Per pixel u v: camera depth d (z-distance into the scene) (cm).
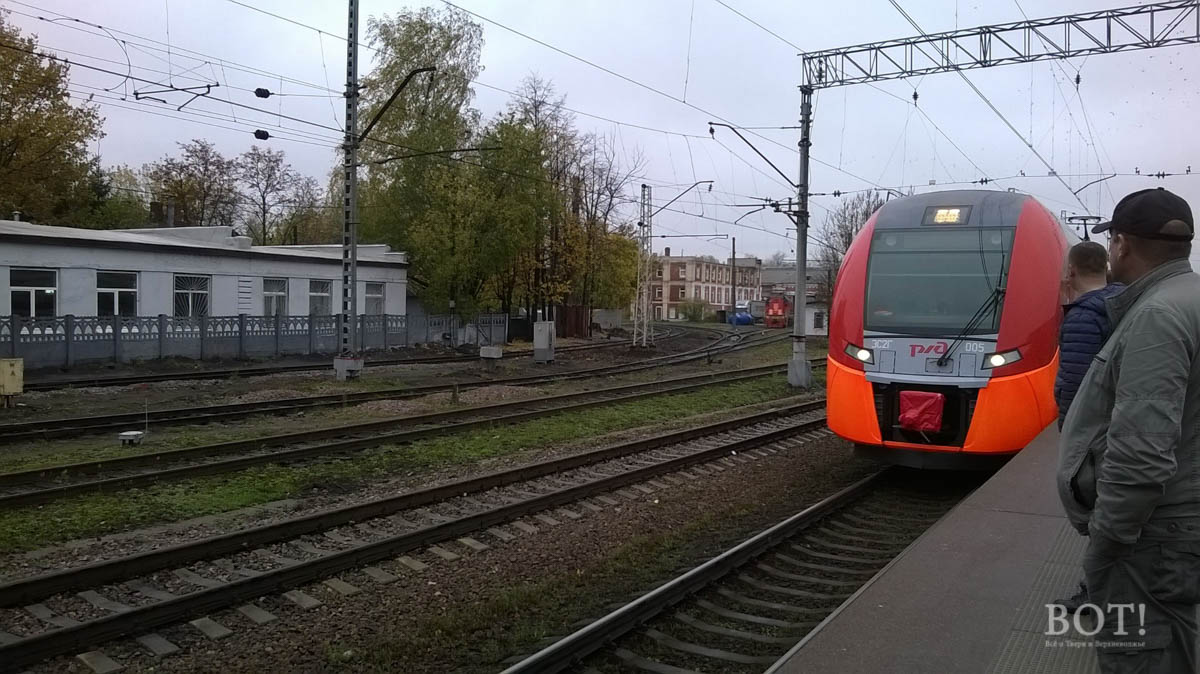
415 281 3800
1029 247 893
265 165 5656
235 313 2856
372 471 1059
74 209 4091
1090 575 284
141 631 536
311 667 508
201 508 858
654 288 11081
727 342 4572
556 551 745
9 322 2059
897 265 941
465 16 3928
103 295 2461
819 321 5681
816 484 1041
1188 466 262
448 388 1995
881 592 463
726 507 918
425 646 538
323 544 740
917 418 861
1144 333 257
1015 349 851
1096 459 283
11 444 1197
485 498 919
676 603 594
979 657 379
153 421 1365
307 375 2300
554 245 4675
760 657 515
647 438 1255
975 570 495
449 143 3716
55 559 690
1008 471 727
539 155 3866
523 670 462
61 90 3416
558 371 2672
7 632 534
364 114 3797
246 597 593
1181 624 267
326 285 3250
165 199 5325
